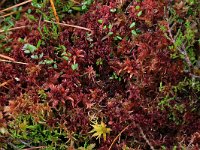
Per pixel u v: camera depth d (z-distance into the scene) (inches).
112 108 8.0
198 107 8.0
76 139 7.9
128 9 8.5
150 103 8.0
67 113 8.0
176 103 7.9
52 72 8.4
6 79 8.5
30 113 7.9
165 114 7.9
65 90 8.0
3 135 8.0
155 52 8.0
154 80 8.1
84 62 8.4
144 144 7.8
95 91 8.1
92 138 8.0
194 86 7.8
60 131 7.9
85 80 8.3
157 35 8.2
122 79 8.3
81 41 8.5
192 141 7.3
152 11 8.2
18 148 8.0
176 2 8.2
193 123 7.9
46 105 8.0
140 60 8.0
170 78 8.0
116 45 8.4
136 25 8.5
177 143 7.8
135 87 8.0
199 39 7.9
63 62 8.4
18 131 7.9
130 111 7.9
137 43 8.2
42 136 8.0
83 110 8.1
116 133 7.9
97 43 8.5
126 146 7.8
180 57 8.0
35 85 8.3
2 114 8.0
